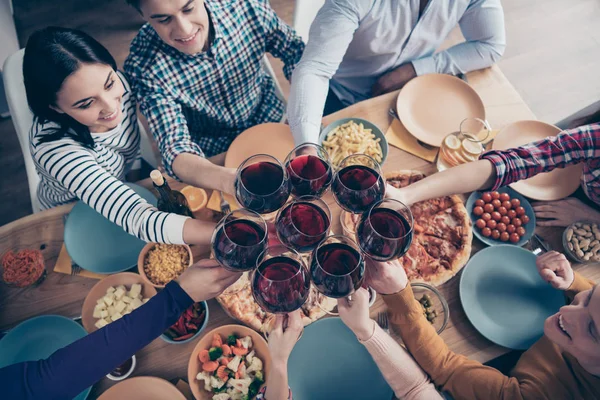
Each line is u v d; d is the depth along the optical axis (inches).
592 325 44.1
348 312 44.3
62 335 48.7
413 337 48.1
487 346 50.6
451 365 47.6
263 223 39.8
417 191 54.1
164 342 49.3
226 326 47.6
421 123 63.2
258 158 42.8
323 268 38.9
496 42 68.5
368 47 70.9
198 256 53.5
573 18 130.0
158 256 51.6
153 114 59.6
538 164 55.4
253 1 63.1
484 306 52.1
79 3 131.2
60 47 44.8
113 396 45.1
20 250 54.4
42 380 39.1
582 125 62.7
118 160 62.7
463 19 70.7
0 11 115.8
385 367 46.4
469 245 54.2
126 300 49.2
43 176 59.2
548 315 51.6
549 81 120.4
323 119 63.8
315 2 74.2
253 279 37.2
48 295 52.2
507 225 55.9
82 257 53.2
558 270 51.6
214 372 45.8
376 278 46.6
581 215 56.7
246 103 74.1
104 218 55.5
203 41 57.7
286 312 38.3
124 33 127.2
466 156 57.7
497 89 68.1
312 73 63.1
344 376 48.7
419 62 70.0
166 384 45.5
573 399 46.2
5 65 64.1
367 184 43.7
